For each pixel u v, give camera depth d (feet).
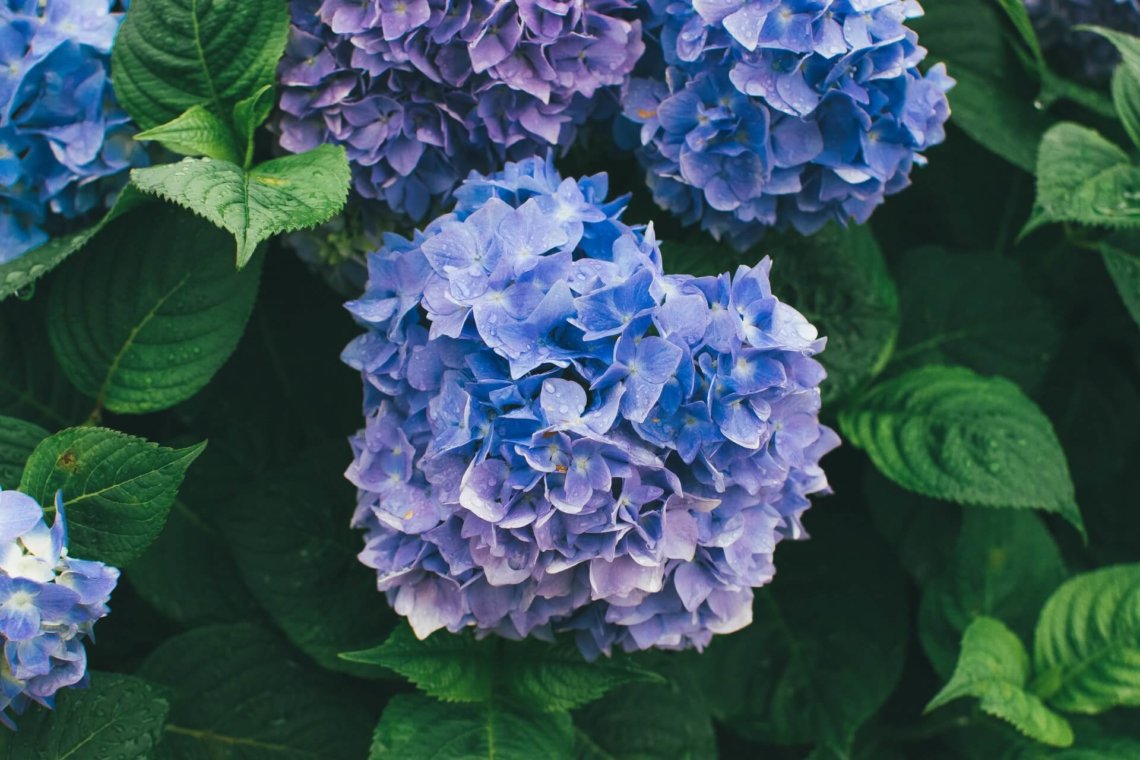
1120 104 3.18
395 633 2.80
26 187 2.89
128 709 2.75
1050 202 3.08
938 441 3.12
